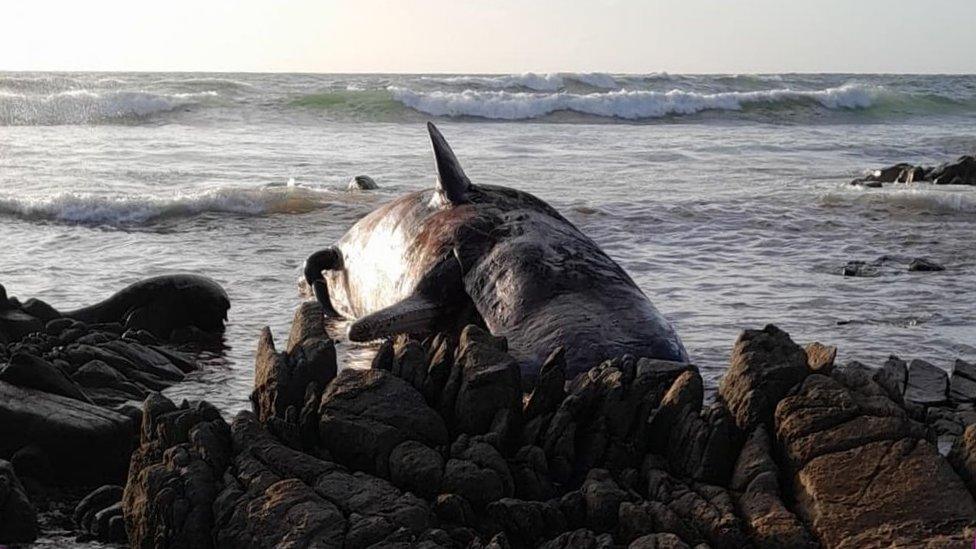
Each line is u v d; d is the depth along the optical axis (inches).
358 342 366.6
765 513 213.2
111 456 272.1
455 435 253.6
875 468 213.9
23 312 384.8
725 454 233.6
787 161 1160.8
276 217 676.7
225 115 1524.4
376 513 214.5
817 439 222.8
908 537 199.6
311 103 1608.0
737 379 242.7
